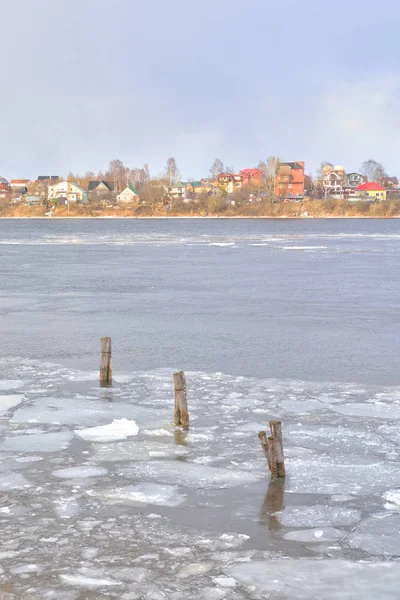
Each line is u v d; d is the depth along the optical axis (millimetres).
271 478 12430
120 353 23625
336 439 14547
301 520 10789
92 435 14688
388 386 19031
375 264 57969
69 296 38312
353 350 23938
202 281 45531
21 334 26953
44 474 12586
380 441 14422
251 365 21797
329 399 17641
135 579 9023
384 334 26781
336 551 9812
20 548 9828
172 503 11375
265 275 49281
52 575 9117
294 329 27906
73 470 12766
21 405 17016
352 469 12867
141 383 19250
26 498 11531
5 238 99875
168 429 15164
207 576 9102
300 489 11969
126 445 14125
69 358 22891
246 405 17078
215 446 14117
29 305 34812
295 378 20156
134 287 42438
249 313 32125
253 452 13781
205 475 12570
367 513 11055
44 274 50094
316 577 9078
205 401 17422
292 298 37344
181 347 24516
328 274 49844
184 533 10320
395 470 12820
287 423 15664
